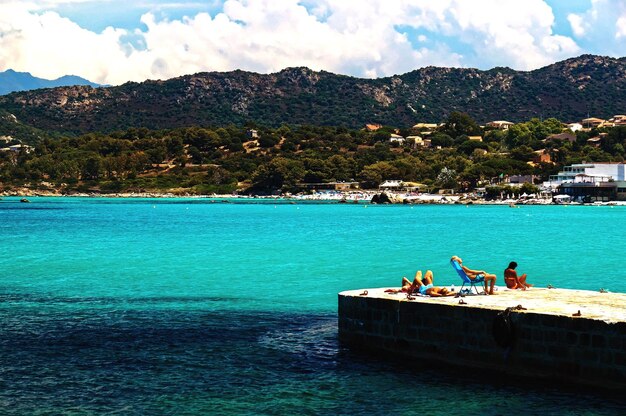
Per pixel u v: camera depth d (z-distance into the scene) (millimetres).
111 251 73625
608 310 24156
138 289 45438
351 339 28828
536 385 23578
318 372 25781
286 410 22203
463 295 28047
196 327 33312
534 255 67688
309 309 37906
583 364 22688
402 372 25547
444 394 23266
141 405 22625
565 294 28469
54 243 84750
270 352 28547
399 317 27016
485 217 162500
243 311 37375
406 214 181625
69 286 46875
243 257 66562
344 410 22172
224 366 26703
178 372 25984
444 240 89062
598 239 89562
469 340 25109
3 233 103750
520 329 23984
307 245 81188
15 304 39656
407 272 54062
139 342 30391
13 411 22078
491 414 21562
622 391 21969
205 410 22219
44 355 28250
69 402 22875
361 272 54156
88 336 31500
